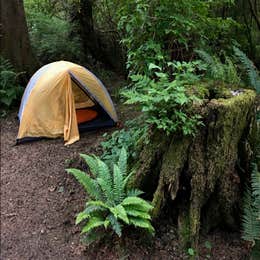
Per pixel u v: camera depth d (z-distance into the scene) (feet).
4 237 12.91
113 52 34.40
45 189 15.40
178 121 10.23
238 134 10.67
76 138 19.44
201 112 10.21
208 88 11.29
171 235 11.35
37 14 32.86
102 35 34.63
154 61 13.33
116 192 11.38
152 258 10.78
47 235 12.81
